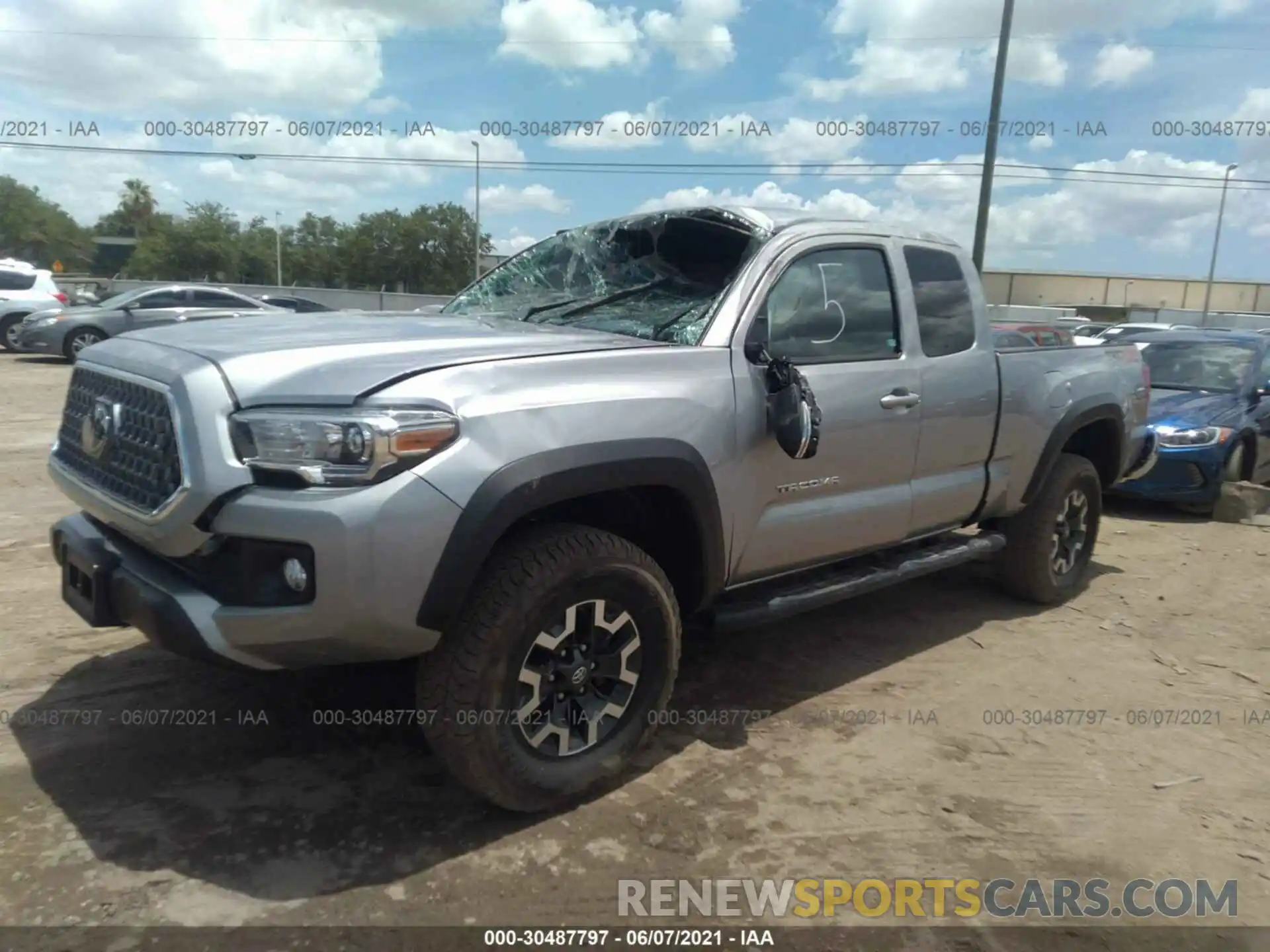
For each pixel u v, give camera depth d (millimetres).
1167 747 3725
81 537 3023
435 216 55594
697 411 3170
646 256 4059
